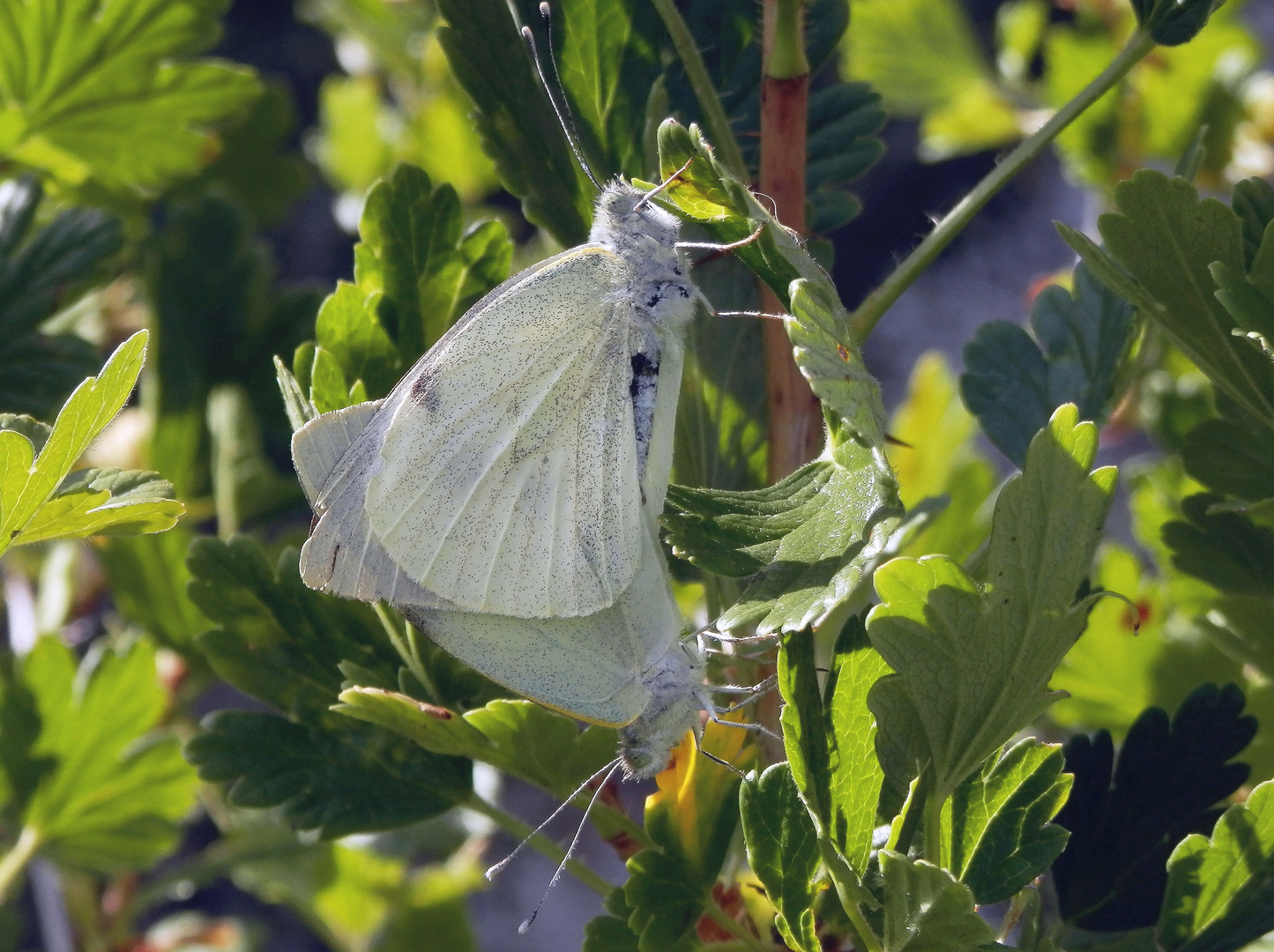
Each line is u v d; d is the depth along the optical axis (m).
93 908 0.50
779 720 0.44
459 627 0.43
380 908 0.51
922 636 0.41
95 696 0.46
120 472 0.43
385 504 0.43
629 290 0.43
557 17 0.44
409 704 0.43
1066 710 0.46
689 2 0.44
